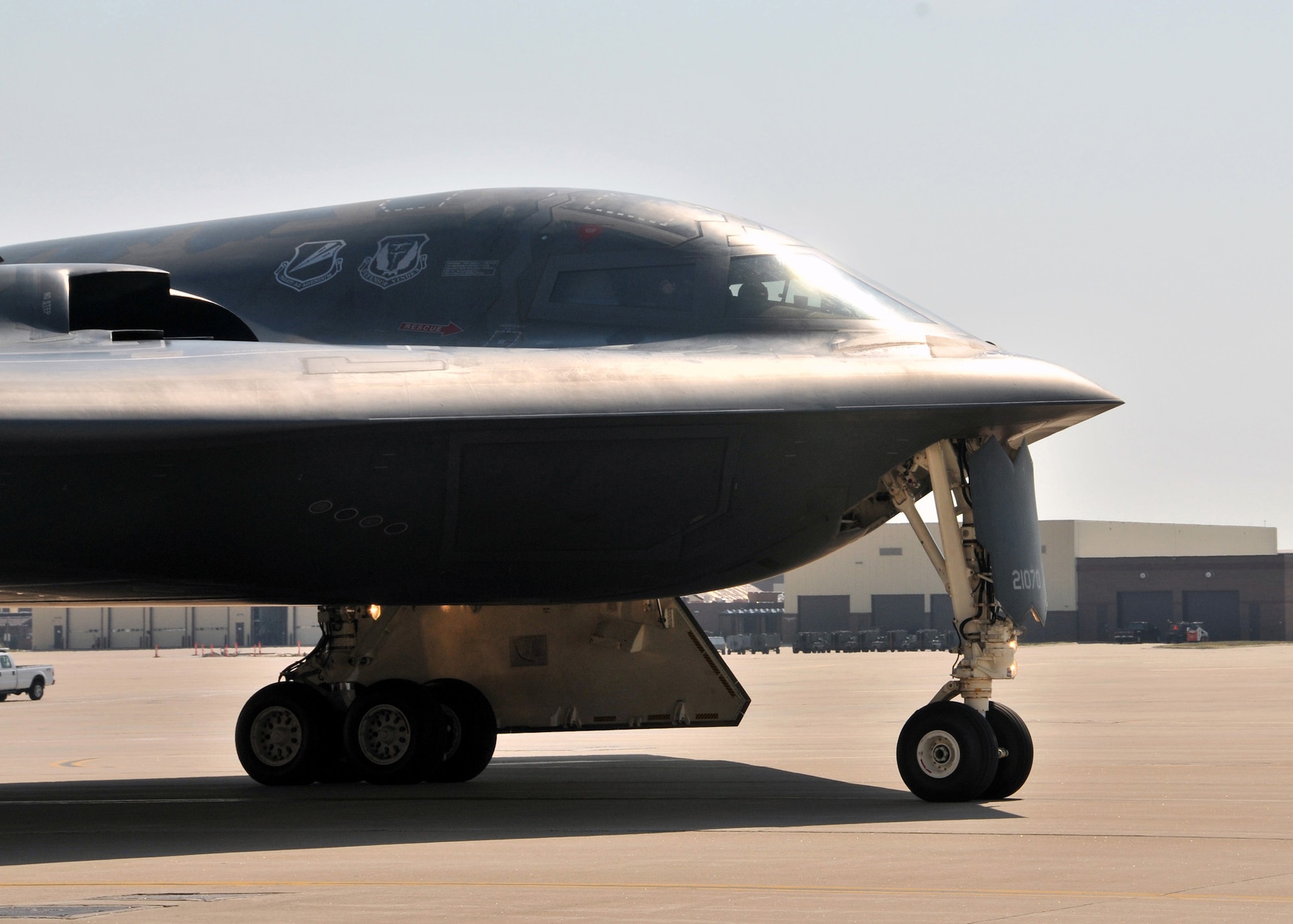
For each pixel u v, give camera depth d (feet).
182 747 301.63
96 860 132.16
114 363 154.92
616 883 113.80
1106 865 121.70
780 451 166.71
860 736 290.56
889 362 169.58
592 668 221.66
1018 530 171.01
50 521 154.30
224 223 201.98
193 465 153.48
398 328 180.75
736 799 181.68
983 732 167.84
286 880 117.70
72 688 650.84
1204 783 194.08
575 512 166.71
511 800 185.06
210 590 173.58
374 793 197.57
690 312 175.94
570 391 159.74
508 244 184.24
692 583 179.63
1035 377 170.91
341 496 159.84
